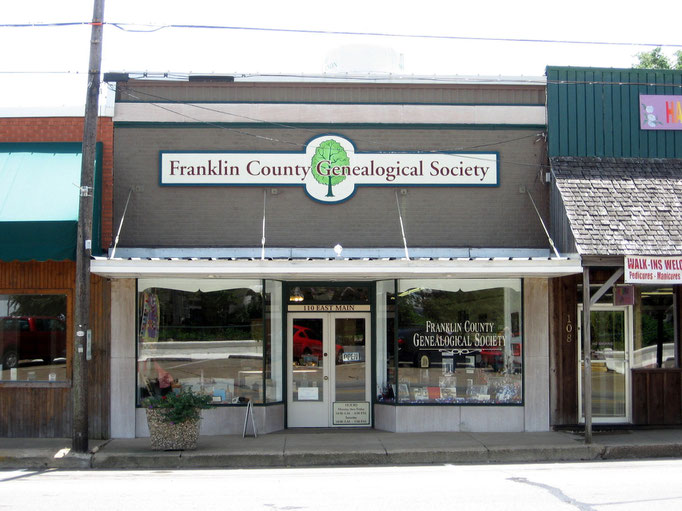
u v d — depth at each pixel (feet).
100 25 39.81
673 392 47.73
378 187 47.44
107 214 45.73
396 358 45.73
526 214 47.93
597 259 42.09
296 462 38.47
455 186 47.70
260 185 46.91
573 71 48.34
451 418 45.47
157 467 37.86
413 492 30.30
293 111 47.21
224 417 44.65
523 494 29.63
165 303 45.11
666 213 44.34
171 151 46.68
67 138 45.98
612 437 43.34
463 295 46.19
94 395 44.11
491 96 48.42
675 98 48.78
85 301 39.34
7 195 42.09
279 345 46.80
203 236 46.60
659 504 27.45
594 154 47.93
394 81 47.83
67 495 30.09
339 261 40.70
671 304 48.19
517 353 46.03
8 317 44.24
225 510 26.99
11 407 43.80
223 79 47.16
